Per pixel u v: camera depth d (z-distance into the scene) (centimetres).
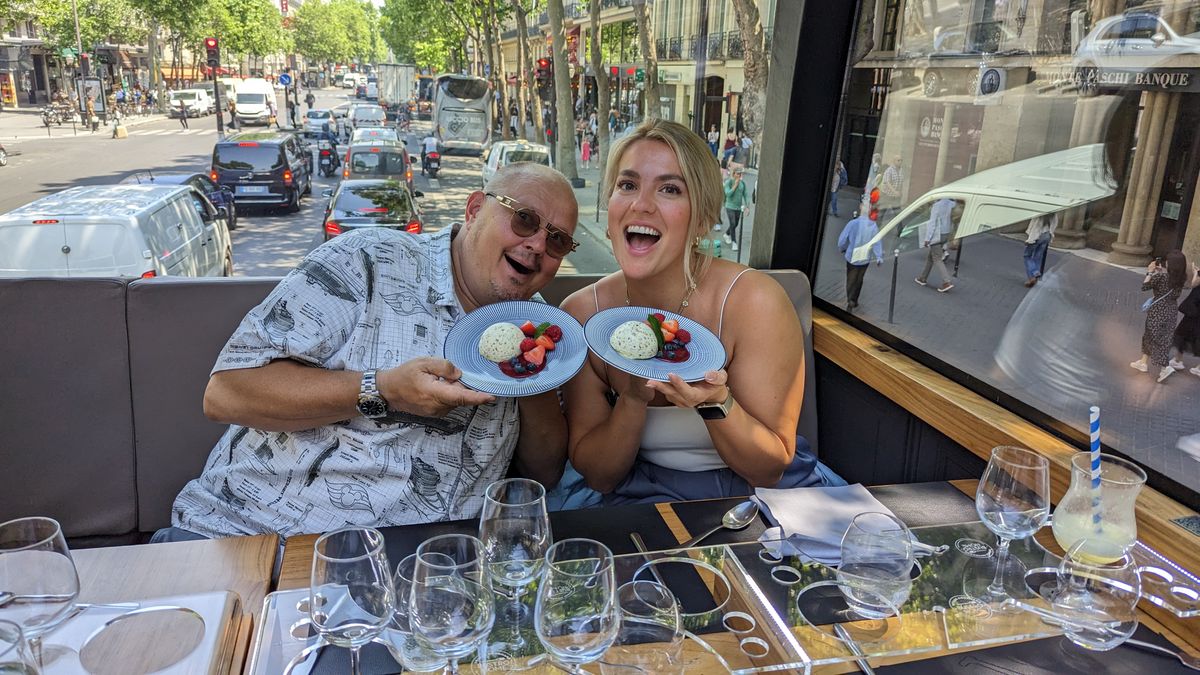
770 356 213
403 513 187
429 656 108
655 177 210
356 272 189
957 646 127
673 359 192
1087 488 141
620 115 742
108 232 493
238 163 1212
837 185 311
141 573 142
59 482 243
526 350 182
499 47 2542
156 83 3212
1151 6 174
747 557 153
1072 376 196
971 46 232
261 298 250
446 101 2781
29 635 112
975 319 231
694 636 129
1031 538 166
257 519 187
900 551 132
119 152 1895
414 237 204
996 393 223
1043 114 204
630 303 237
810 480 231
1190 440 165
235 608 127
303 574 145
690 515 173
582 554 118
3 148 1589
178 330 246
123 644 115
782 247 330
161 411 247
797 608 137
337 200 873
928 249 252
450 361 175
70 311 241
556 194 198
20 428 239
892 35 273
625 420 202
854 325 300
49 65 3372
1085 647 127
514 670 118
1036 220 208
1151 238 173
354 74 10838
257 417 178
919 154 258
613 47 775
